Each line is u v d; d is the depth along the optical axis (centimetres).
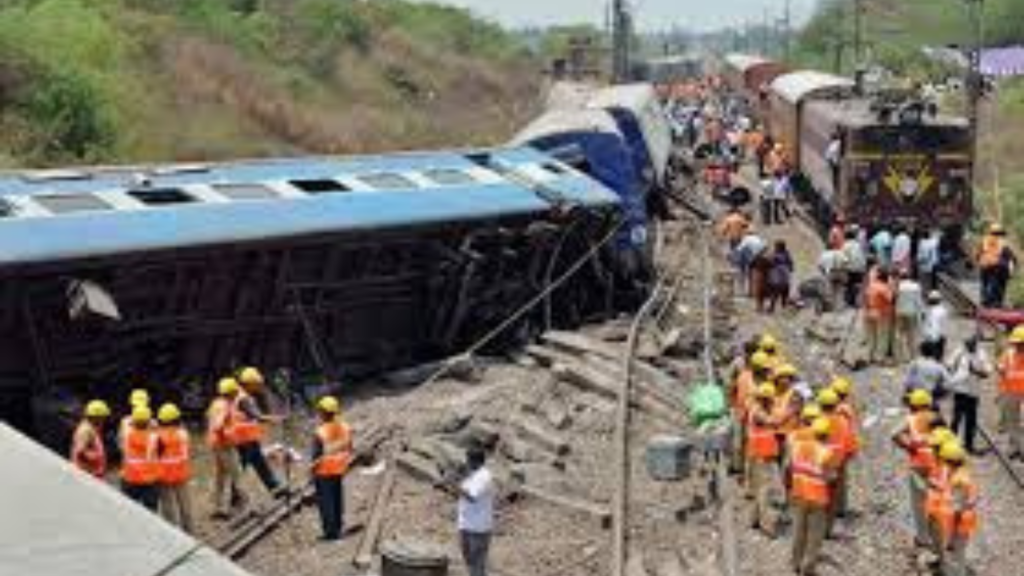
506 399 2358
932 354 2266
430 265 2650
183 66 5100
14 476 536
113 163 3894
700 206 4719
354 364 2616
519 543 1730
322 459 1711
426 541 1681
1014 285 3400
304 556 1678
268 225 2331
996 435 2339
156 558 492
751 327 3048
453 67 8381
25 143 3709
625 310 3155
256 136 4850
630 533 1778
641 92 4319
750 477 1870
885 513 1944
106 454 2089
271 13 6912
